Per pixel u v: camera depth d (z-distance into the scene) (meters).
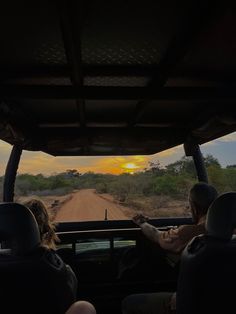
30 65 2.44
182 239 3.03
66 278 1.95
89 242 3.83
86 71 2.52
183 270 2.04
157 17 1.83
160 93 2.89
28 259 1.82
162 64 2.43
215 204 2.01
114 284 3.87
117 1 1.68
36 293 1.87
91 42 2.11
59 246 3.80
